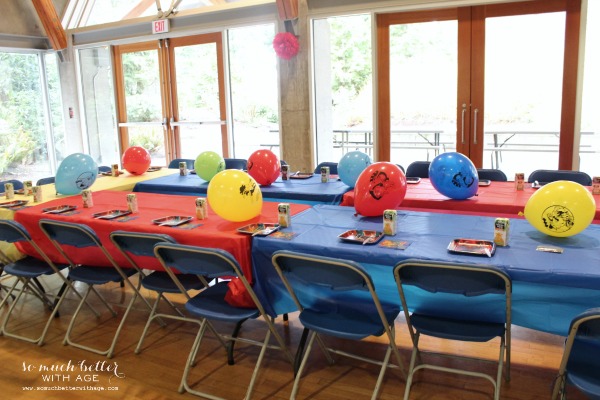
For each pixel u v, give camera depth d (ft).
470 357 8.79
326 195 11.93
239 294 8.21
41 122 25.89
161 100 23.62
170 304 10.43
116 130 25.16
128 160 15.71
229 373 8.82
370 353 9.30
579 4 15.78
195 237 8.84
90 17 24.93
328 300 8.32
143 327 10.64
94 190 13.52
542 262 6.82
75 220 10.27
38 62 25.27
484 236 8.19
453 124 18.28
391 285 7.87
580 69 16.11
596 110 16.53
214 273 7.95
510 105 17.33
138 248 8.86
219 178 9.50
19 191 13.88
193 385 8.48
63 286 11.02
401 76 18.61
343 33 19.20
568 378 5.98
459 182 10.60
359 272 6.73
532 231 8.36
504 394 7.89
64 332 10.55
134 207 10.71
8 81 24.09
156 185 14.30
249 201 9.45
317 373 8.68
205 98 22.52
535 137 17.24
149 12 23.32
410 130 18.93
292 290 7.87
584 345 6.57
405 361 9.00
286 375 8.69
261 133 21.80
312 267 7.16
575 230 7.77
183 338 10.14
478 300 7.32
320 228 9.02
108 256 9.37
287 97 20.30
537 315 7.14
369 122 19.62
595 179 10.75
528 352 9.18
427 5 17.26
